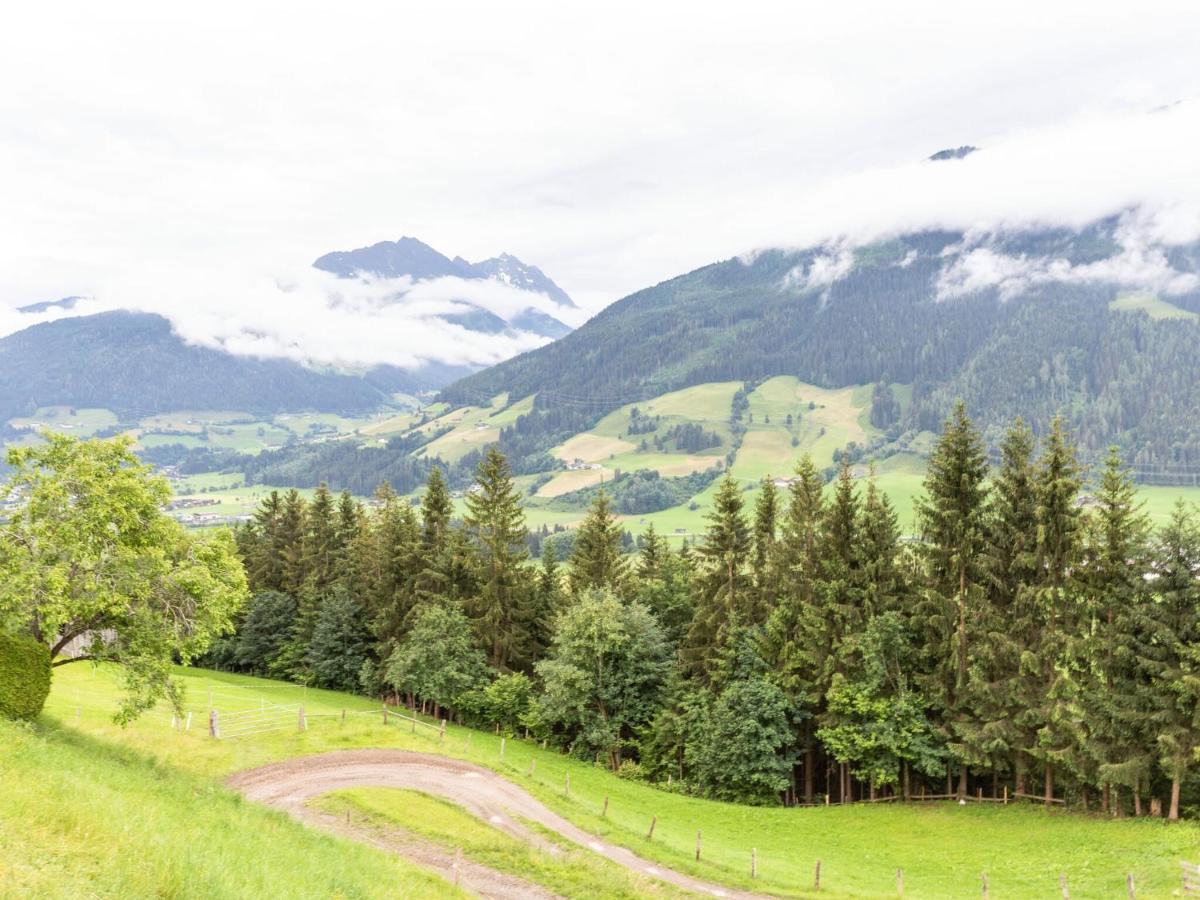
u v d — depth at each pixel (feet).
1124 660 137.39
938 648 161.79
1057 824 140.46
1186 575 132.77
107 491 100.42
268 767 134.72
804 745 184.24
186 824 66.69
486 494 245.04
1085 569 146.20
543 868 100.48
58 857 45.11
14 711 91.61
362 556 283.18
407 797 123.24
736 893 103.60
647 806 162.81
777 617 180.96
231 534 119.03
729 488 202.28
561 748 218.18
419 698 249.96
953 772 165.99
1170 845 121.19
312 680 279.28
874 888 113.91
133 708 104.17
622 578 248.11
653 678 212.84
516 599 245.45
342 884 65.31
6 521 96.53
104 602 98.89
